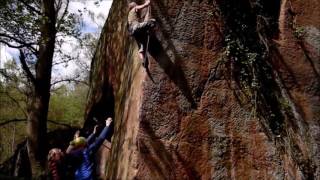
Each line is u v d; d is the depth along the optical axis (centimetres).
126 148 655
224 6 698
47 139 1389
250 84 679
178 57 659
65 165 532
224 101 664
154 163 616
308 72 708
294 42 713
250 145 658
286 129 677
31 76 1390
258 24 709
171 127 634
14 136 2603
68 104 2620
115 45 935
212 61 673
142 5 636
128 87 725
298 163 668
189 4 680
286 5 721
